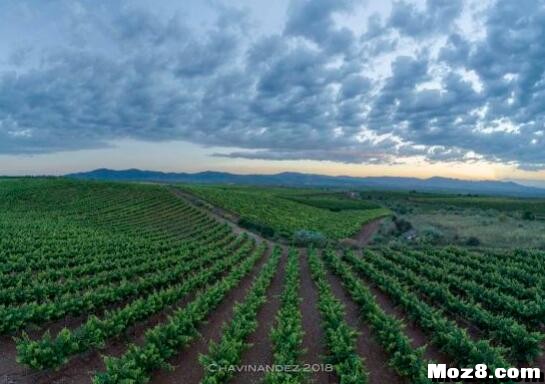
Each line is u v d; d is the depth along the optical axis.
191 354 16.09
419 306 19.39
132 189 99.50
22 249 35.25
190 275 29.97
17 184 105.62
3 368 14.45
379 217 97.50
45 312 18.20
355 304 23.59
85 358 15.30
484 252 40.00
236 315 18.86
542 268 30.61
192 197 92.38
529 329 18.88
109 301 21.64
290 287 24.00
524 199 165.50
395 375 14.75
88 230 50.62
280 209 91.06
